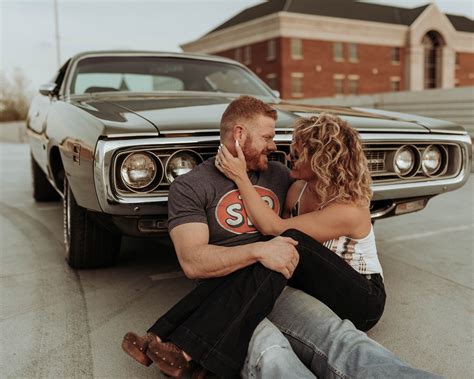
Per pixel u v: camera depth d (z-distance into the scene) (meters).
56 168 3.50
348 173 1.91
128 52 4.11
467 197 5.77
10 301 2.69
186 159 2.34
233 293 1.71
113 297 2.75
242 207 1.99
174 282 2.98
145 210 2.26
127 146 2.21
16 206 5.30
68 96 3.57
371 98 13.19
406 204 2.97
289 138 2.47
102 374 1.98
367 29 43.53
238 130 1.97
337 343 1.65
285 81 39.56
